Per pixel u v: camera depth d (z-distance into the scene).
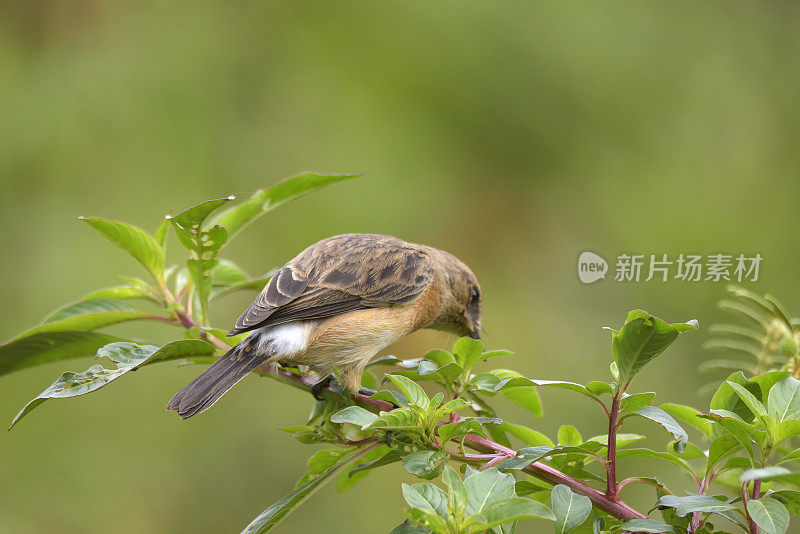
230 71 13.26
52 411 11.43
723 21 13.75
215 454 11.54
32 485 11.04
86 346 6.04
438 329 9.03
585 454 4.71
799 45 13.79
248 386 11.92
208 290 5.90
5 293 11.77
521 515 3.55
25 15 13.25
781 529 3.57
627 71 13.29
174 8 13.47
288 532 11.23
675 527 4.24
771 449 4.02
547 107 13.25
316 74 13.30
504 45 13.23
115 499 11.07
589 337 12.13
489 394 5.31
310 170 12.83
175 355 5.53
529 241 12.99
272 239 12.41
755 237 12.75
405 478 11.52
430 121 13.16
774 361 5.21
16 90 12.76
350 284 7.00
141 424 11.51
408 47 13.31
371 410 6.59
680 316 11.45
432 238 12.83
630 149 13.22
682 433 4.23
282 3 13.57
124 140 12.68
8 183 12.32
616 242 12.75
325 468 5.39
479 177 13.15
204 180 12.65
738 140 13.27
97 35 13.30
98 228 5.92
